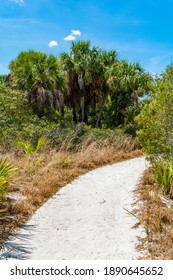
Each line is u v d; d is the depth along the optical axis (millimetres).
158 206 6359
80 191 8148
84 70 21156
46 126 14930
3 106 15539
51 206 6934
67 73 20922
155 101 8914
